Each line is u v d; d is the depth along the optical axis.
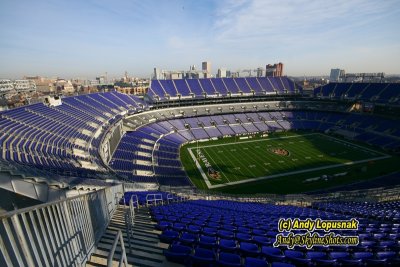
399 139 63.81
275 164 53.50
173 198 26.72
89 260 7.94
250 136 77.31
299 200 34.25
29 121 34.06
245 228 13.53
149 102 81.31
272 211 21.89
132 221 12.63
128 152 51.53
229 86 94.94
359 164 52.56
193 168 51.91
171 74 149.75
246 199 35.00
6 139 25.58
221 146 67.25
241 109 90.19
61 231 6.40
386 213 21.95
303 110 92.81
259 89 96.44
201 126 79.50
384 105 78.00
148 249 9.32
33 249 4.91
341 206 26.44
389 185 42.59
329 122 83.94
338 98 90.19
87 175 24.42
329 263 9.34
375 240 12.96
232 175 48.38
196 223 13.71
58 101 46.66
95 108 56.34
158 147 59.44
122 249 5.74
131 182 33.84
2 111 32.59
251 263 8.18
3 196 16.19
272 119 87.94
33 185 14.61
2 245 4.27
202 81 94.12
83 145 36.69
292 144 67.88
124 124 63.34
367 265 9.58
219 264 8.10
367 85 87.88
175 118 80.88
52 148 29.97
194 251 9.09
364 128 74.00
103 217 11.41
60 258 5.98
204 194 36.59
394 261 9.76
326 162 54.12
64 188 15.33
